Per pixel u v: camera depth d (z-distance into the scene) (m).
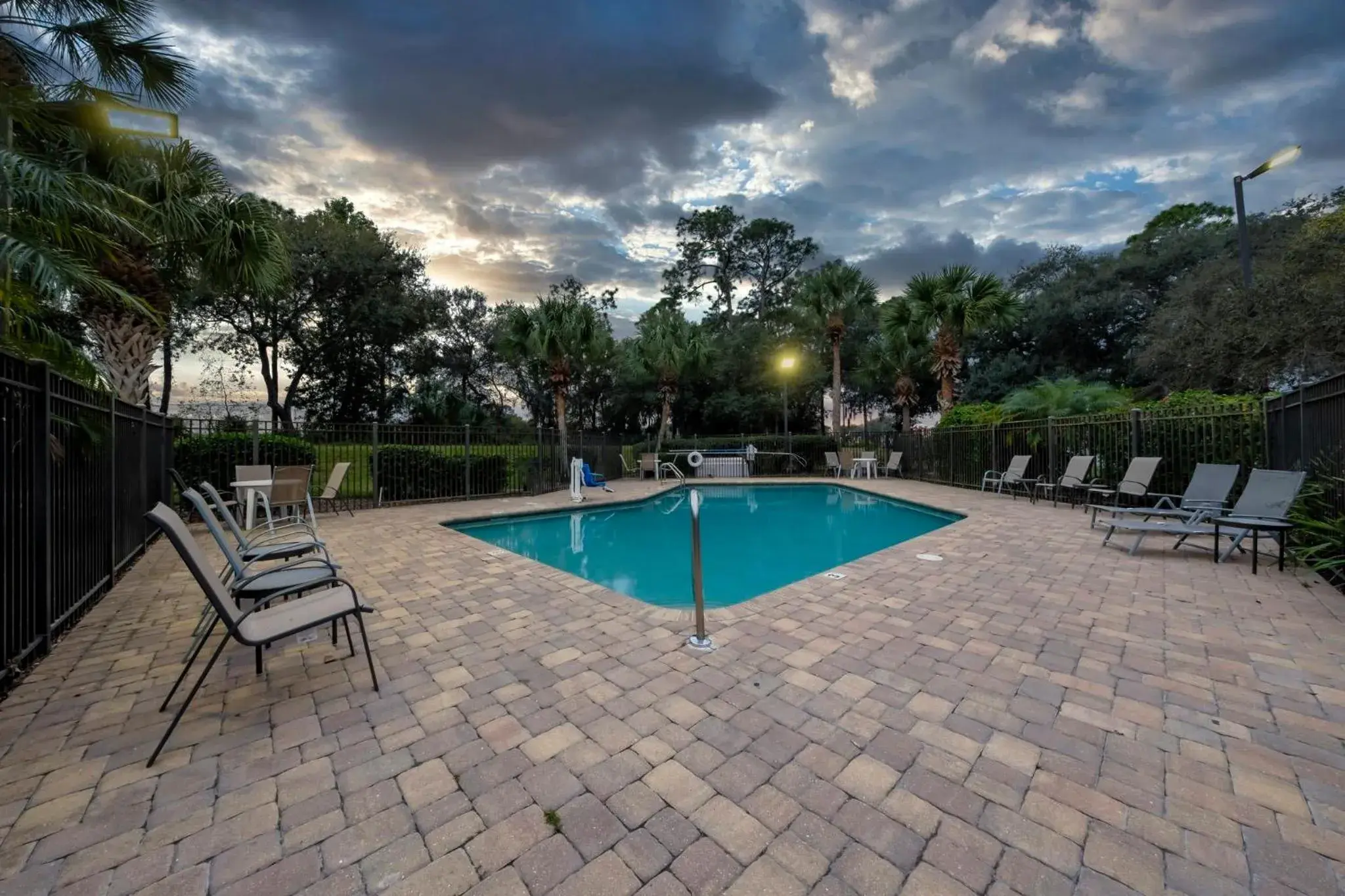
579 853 1.54
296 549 3.65
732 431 28.72
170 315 7.65
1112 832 1.60
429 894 1.40
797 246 31.16
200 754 2.04
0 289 3.43
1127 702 2.39
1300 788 1.79
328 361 23.92
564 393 14.82
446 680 2.68
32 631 2.96
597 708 2.38
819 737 2.13
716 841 1.58
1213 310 11.28
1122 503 8.20
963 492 11.76
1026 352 23.61
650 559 6.99
